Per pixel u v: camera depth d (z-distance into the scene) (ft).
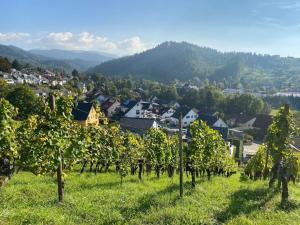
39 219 35.12
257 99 443.32
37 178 67.82
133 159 92.02
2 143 41.93
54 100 44.78
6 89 307.58
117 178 76.59
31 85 470.80
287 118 72.95
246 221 41.96
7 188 50.44
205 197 54.80
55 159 43.42
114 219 39.37
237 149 242.78
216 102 469.98
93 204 44.93
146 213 43.39
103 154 86.28
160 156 92.22
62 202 43.91
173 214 42.01
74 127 48.01
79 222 37.76
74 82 641.40
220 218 43.91
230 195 58.29
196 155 72.95
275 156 72.64
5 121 41.52
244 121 390.83
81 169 90.53
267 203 54.70
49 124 43.70
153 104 486.38
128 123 283.79
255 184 78.38
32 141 43.96
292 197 60.59
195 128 74.23
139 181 73.10
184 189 60.64
